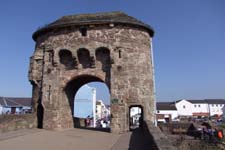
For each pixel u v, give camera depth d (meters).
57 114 22.30
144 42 23.62
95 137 17.58
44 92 22.80
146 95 22.48
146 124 15.25
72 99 25.61
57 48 22.97
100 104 71.56
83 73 22.55
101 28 22.58
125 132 20.84
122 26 22.66
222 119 73.12
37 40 25.30
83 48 22.42
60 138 16.55
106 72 22.19
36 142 14.45
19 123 20.25
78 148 12.75
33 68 23.94
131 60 22.33
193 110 97.50
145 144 14.03
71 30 23.02
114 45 22.17
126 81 21.72
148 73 23.41
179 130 35.69
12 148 12.33
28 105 54.50
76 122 27.20
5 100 52.91
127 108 21.52
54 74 22.83
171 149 7.15
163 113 85.94
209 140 27.81
